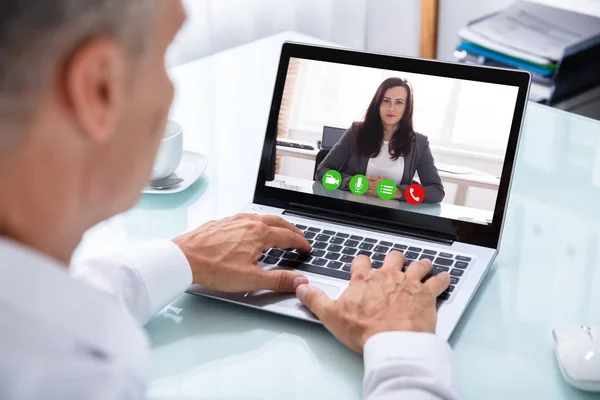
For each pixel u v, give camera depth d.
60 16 0.38
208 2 2.04
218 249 0.83
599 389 0.70
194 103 1.30
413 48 2.78
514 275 0.88
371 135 0.97
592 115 2.18
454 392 0.65
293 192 1.00
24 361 0.40
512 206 1.02
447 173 0.93
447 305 0.81
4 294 0.40
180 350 0.77
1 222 0.43
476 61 2.22
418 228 0.94
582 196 1.03
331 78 0.98
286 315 0.80
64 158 0.43
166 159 1.04
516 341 0.78
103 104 0.42
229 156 1.15
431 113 0.94
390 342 0.70
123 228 0.98
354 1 2.48
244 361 0.75
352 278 0.81
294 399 0.70
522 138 1.18
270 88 1.35
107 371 0.43
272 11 2.25
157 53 0.47
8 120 0.39
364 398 0.68
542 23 2.23
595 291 0.85
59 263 0.48
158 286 0.78
